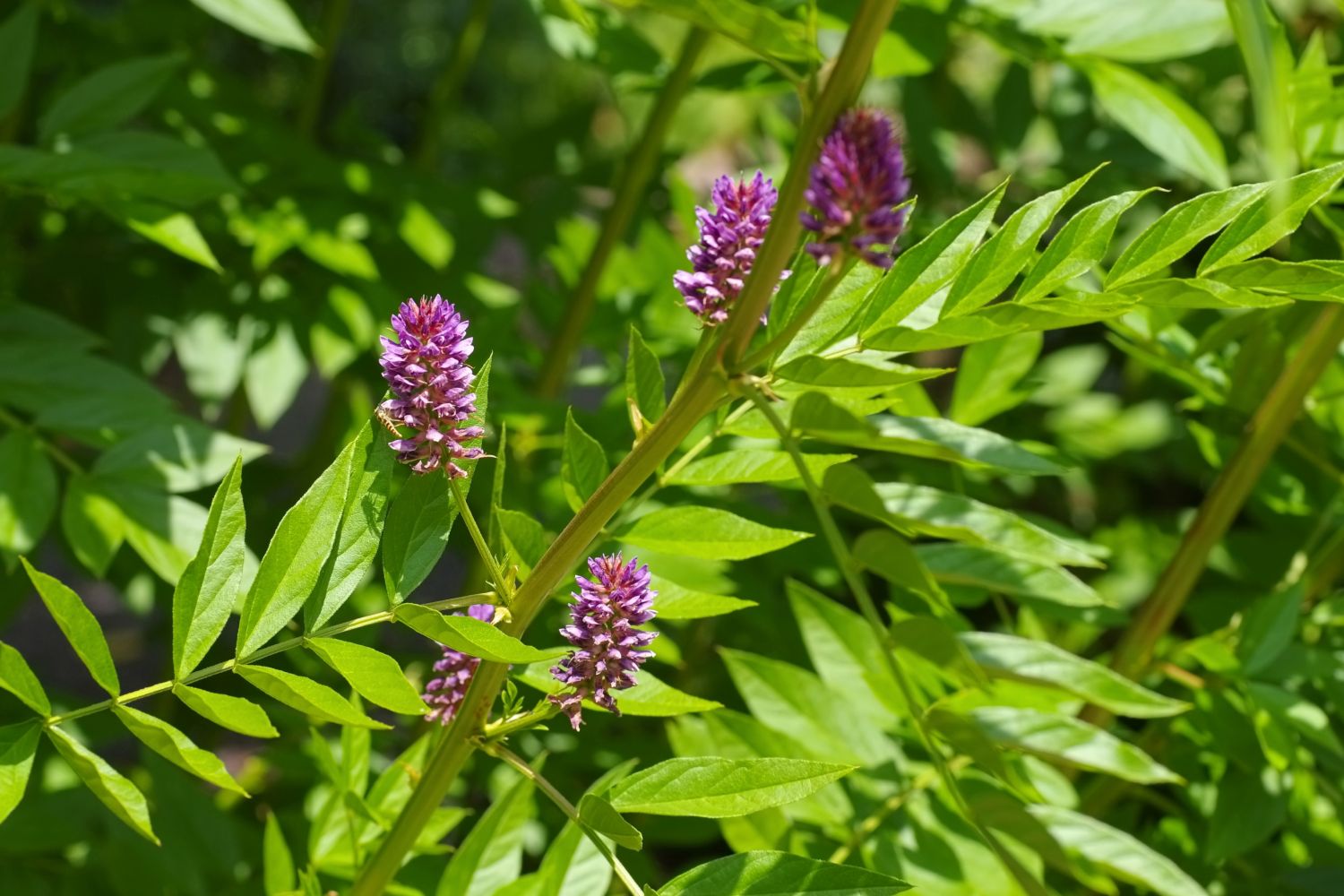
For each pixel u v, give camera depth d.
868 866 1.17
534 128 2.14
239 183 1.56
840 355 1.02
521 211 1.92
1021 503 2.05
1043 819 1.15
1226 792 1.22
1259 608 1.22
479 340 1.50
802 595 1.22
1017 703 1.13
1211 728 1.23
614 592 1.02
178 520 1.24
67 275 1.70
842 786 1.19
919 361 2.07
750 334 1.00
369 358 1.72
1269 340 1.24
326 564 1.02
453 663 1.07
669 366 1.68
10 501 1.22
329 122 3.62
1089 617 1.25
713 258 1.01
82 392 1.25
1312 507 1.32
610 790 1.03
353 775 1.14
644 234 1.66
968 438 1.02
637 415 1.04
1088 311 0.99
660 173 1.96
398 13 5.66
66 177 1.25
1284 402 1.22
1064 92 1.75
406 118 5.31
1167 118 1.29
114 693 1.01
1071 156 1.72
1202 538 1.24
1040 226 1.02
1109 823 1.29
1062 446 1.82
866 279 1.05
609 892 1.30
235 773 2.38
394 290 1.66
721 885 1.02
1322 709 1.28
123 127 1.57
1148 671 1.24
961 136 1.96
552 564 1.02
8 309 1.28
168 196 1.26
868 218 0.97
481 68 5.88
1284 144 0.88
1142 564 1.72
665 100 1.59
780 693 1.21
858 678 1.21
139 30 1.78
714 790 1.03
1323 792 1.24
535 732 1.42
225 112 1.63
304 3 1.99
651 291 1.65
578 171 2.01
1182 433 1.86
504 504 1.41
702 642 1.73
